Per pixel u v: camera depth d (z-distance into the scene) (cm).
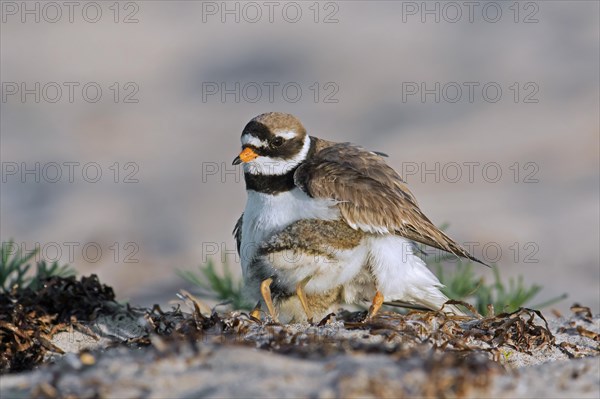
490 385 519
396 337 653
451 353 618
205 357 535
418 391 494
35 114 2109
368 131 1902
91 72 2311
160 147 1936
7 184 1770
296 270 795
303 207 795
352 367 517
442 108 2009
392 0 2655
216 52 2388
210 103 2133
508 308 926
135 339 725
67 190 1747
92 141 1975
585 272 1345
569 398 520
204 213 1625
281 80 2195
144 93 2197
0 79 2262
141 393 499
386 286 801
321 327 691
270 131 816
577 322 863
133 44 2455
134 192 1730
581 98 2005
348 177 794
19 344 771
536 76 2127
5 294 884
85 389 506
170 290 1254
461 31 2419
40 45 2445
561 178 1698
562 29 2369
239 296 980
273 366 521
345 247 786
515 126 1897
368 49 2330
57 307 856
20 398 510
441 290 927
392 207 791
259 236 808
